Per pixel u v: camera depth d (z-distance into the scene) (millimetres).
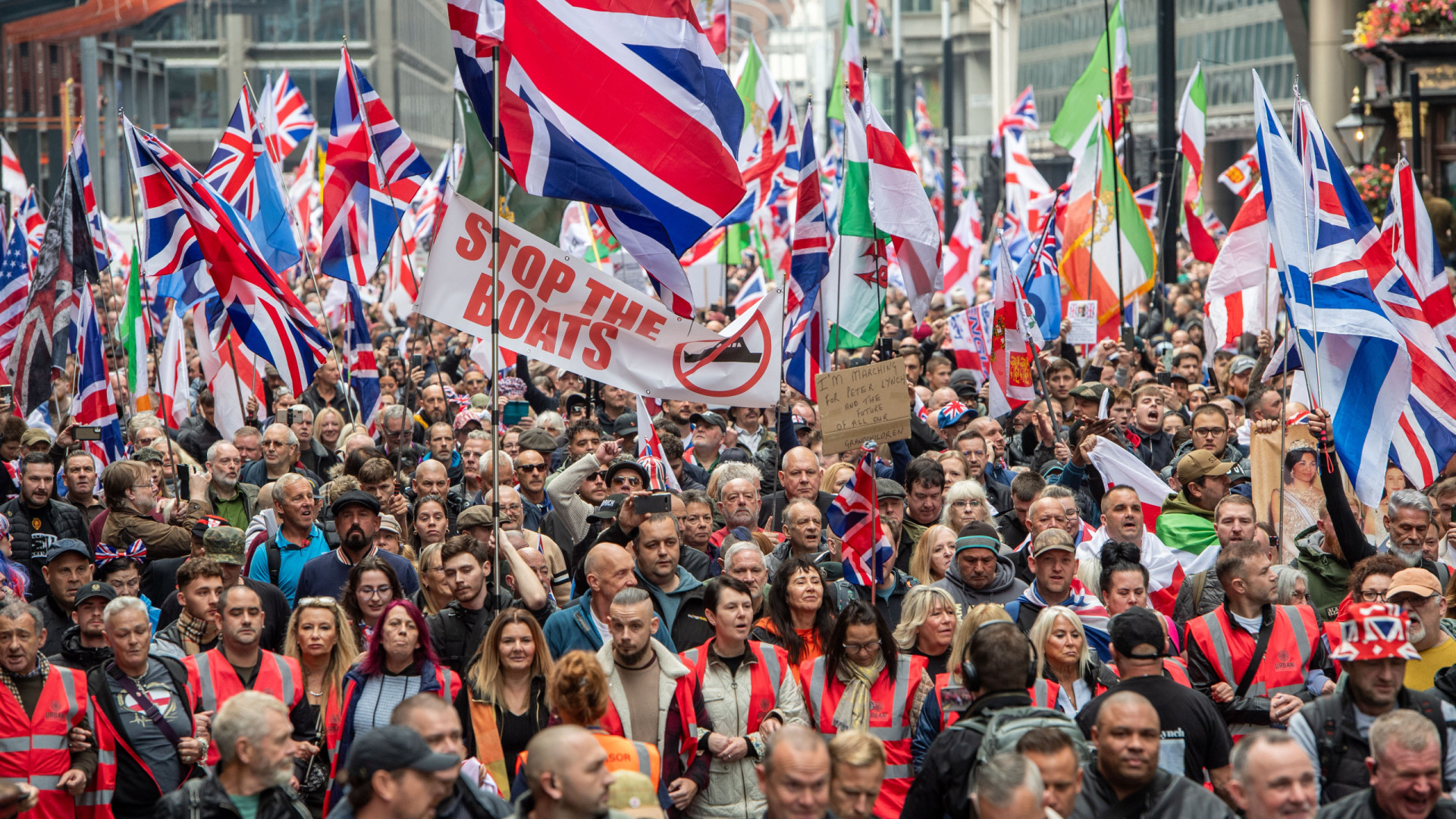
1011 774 9648
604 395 28234
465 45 16844
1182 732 11922
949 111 82500
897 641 14312
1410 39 53625
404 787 9625
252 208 29031
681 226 17734
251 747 10812
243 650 13836
